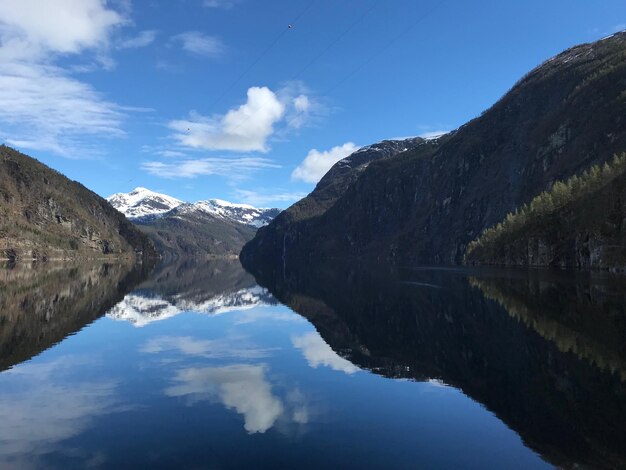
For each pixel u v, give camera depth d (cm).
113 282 10638
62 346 3547
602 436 1838
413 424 1972
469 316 4991
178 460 1620
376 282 10869
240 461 1616
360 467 1578
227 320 5094
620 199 12162
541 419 2020
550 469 1573
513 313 4984
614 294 6234
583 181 14900
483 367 2928
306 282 11719
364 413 2109
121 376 2708
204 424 1956
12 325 4416
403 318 5138
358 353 3400
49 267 17300
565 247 13800
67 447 1720
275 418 2033
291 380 2658
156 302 6744
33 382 2566
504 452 1703
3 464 1586
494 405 2212
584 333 3797
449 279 10525
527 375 2702
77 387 2473
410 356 3288
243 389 2466
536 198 16525
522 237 16225
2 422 1962
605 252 11831
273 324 4816
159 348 3525
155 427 1916
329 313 5697
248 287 10125
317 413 2106
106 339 3853
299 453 1683
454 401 2283
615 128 19350
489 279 9806
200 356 3269
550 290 7062
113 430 1880
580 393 2355
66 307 5791
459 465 1598
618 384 2478
